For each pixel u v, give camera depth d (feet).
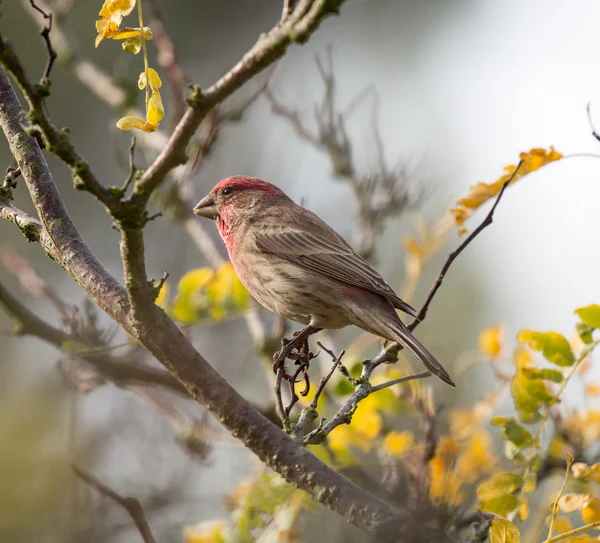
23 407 45.32
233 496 33.60
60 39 52.90
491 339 34.65
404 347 29.96
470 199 27.89
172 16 67.56
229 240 37.93
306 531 34.37
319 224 36.19
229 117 42.70
